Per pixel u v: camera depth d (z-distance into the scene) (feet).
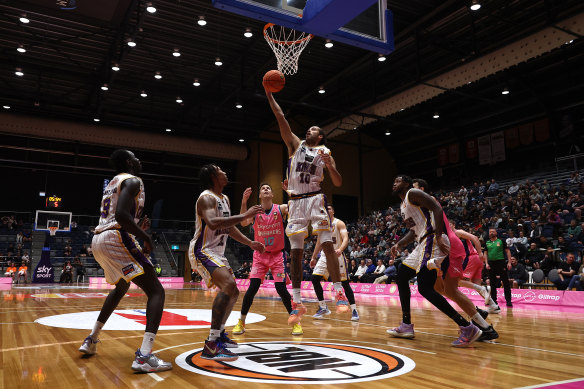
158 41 48.42
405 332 12.54
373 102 54.13
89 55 51.60
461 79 45.42
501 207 50.49
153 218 78.84
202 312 21.53
